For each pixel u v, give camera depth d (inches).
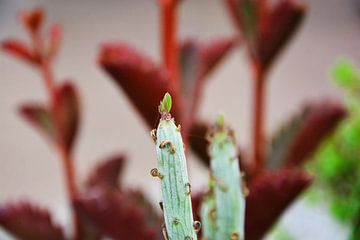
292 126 34.1
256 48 32.7
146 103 27.9
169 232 18.0
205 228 20.9
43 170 86.4
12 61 115.7
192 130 30.7
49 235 31.9
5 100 103.3
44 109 36.0
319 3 139.1
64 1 139.9
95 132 94.9
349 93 42.5
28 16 33.5
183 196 17.8
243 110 100.7
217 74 112.7
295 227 49.7
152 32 128.3
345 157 40.0
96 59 27.7
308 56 116.6
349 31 127.0
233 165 20.5
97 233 33.4
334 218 42.8
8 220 31.2
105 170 35.3
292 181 25.8
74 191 35.3
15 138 93.4
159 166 17.8
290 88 105.7
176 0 29.7
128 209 27.4
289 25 31.6
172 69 30.1
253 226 26.8
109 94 105.8
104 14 135.9
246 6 32.9
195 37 33.2
